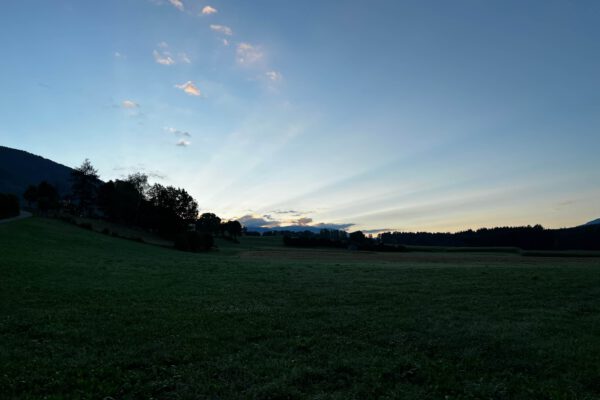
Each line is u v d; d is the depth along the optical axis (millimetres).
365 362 13477
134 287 28750
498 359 14055
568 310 21484
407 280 33625
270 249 154875
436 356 14523
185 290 28203
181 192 159750
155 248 96312
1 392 10586
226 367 12773
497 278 33344
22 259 38219
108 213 155250
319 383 11859
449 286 29719
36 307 20922
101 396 10555
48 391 10820
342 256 109250
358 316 20172
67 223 106875
